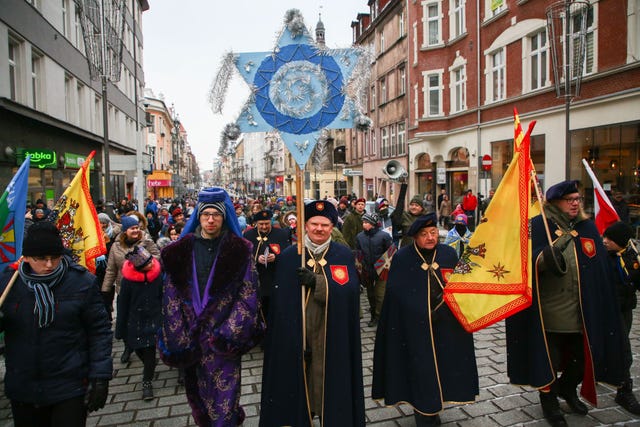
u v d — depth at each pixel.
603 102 12.47
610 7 12.22
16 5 13.41
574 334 3.87
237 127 3.87
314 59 3.90
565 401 4.15
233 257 3.12
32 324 2.67
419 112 22.73
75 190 4.54
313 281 3.19
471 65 19.34
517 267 3.59
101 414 4.19
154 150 53.47
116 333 4.75
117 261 5.69
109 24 11.51
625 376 3.89
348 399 3.14
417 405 3.53
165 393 4.65
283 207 14.08
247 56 3.89
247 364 5.37
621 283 4.12
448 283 3.63
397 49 27.19
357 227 8.65
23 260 2.74
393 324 3.76
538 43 15.28
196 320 3.05
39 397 2.67
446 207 19.62
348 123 3.89
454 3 20.73
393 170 11.55
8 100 12.30
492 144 18.12
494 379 4.61
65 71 17.89
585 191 13.34
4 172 12.86
